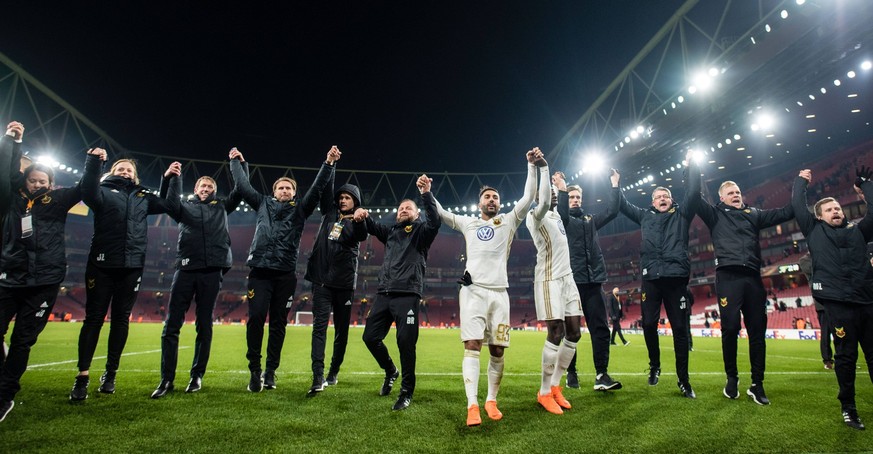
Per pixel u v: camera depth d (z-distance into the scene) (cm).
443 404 338
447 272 4616
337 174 3309
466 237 357
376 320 367
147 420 278
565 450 238
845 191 2628
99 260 347
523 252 4706
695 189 420
